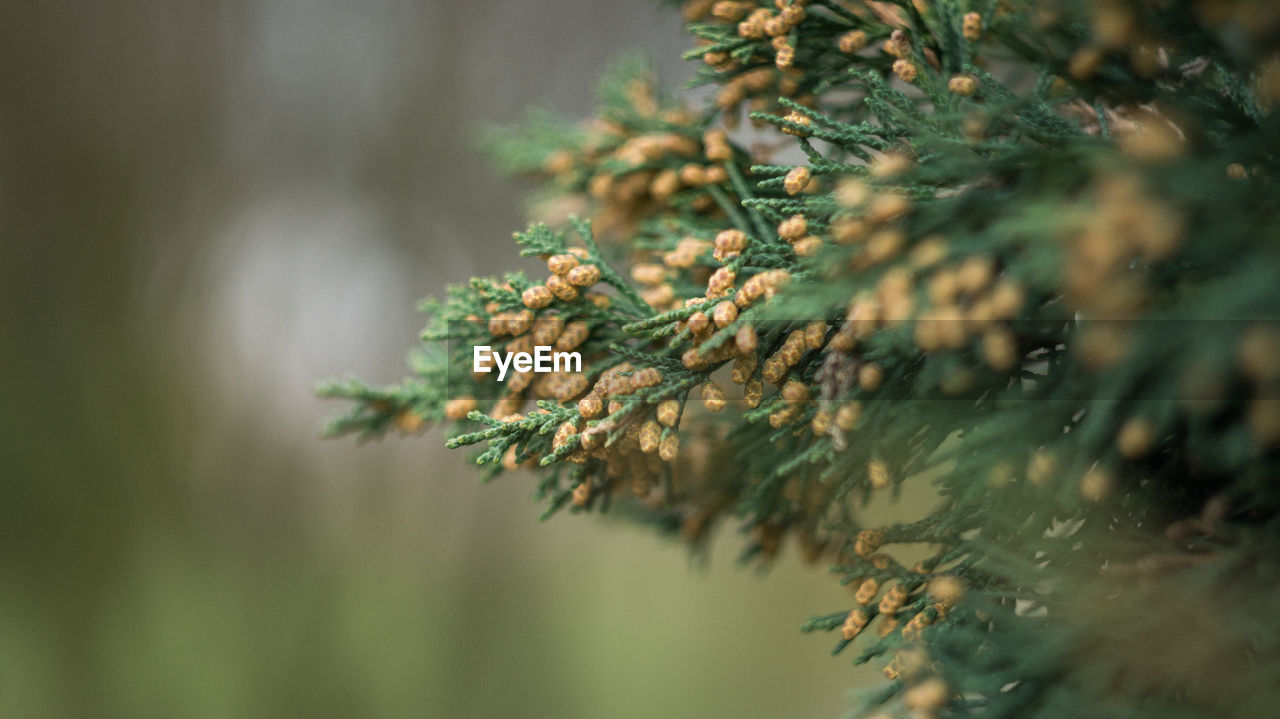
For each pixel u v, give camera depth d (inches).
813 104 11.2
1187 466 9.6
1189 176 8.7
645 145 11.9
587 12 36.0
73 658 27.4
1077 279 8.7
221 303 33.8
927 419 9.9
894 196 9.5
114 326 31.4
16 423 28.5
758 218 10.7
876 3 10.8
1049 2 9.5
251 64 34.3
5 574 27.3
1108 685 9.2
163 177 33.0
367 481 34.5
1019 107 9.8
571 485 10.6
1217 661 9.1
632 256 13.2
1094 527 9.8
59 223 31.1
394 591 33.5
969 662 9.6
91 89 31.7
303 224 35.3
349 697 31.0
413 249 36.4
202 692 28.5
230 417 32.9
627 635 35.5
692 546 12.9
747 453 11.2
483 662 34.0
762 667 34.4
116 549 29.1
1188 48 9.4
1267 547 9.2
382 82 35.9
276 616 31.1
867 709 10.1
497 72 36.7
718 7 11.0
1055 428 9.5
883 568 10.3
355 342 35.2
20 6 30.5
